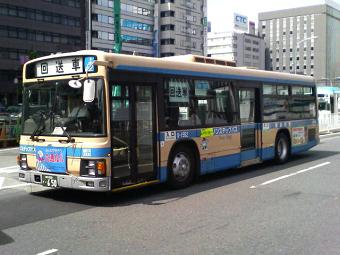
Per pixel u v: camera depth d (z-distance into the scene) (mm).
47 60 9273
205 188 10492
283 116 14688
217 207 8438
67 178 8695
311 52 152875
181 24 127062
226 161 11922
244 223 7281
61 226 7242
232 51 136875
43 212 8242
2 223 7465
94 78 8641
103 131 8484
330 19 154500
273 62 161000
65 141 8781
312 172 12742
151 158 9641
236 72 12453
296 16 155750
